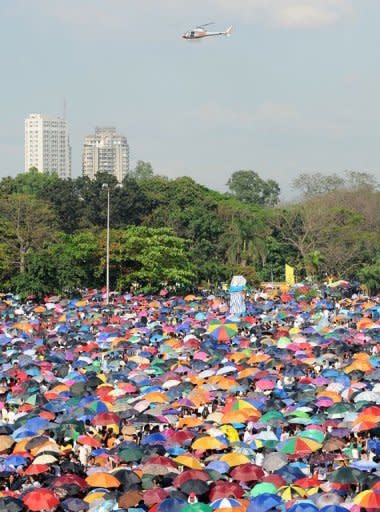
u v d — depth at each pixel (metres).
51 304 136.62
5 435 50.94
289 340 87.06
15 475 46.41
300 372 70.25
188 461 44.91
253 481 43.25
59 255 164.38
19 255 174.12
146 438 50.78
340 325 110.06
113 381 69.62
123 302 144.50
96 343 91.12
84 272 162.38
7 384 73.69
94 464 48.53
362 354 77.88
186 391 63.72
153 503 39.41
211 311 126.88
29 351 85.38
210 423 54.81
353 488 41.59
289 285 180.12
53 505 39.31
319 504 38.62
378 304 138.00
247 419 54.81
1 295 157.88
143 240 165.88
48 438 49.28
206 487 40.72
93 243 166.38
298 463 46.09
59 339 95.94
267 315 120.31
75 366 78.81
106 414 55.53
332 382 65.81
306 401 59.75
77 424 53.44
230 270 191.00
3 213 183.25
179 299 147.88
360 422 51.41
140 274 165.12
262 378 67.00
